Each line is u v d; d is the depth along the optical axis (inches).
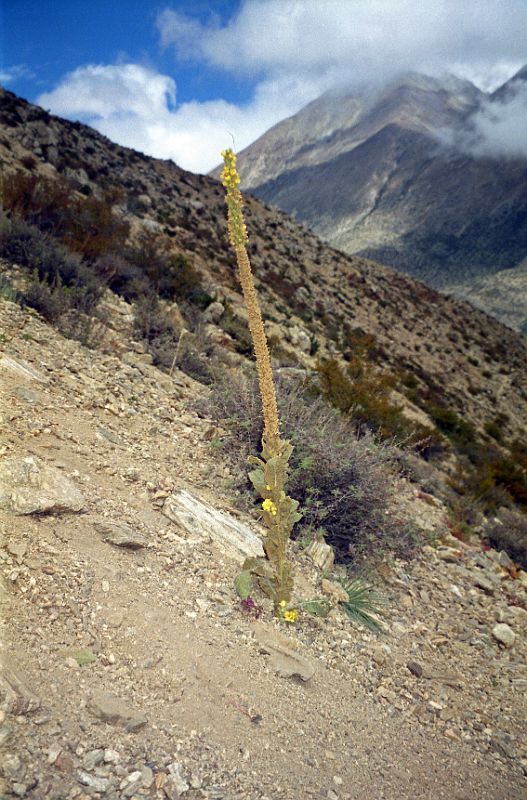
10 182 563.5
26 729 97.0
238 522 208.4
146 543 168.2
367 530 251.3
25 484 158.6
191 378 384.5
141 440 243.6
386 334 1592.0
